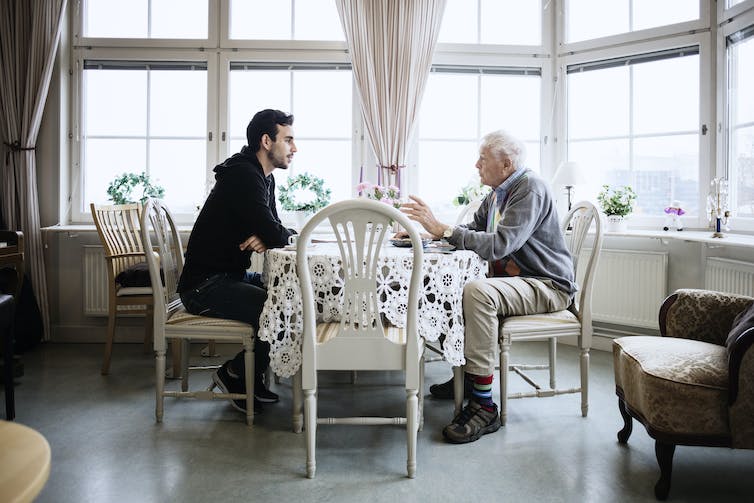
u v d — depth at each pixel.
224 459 1.94
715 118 3.30
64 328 3.78
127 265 3.29
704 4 3.32
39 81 3.59
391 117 3.64
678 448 2.04
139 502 1.65
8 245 2.75
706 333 1.99
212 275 2.29
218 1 3.79
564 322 2.26
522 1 3.86
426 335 1.98
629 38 3.55
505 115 3.88
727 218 2.97
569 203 3.55
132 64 3.81
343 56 3.78
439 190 3.88
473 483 1.77
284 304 1.98
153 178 3.82
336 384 2.85
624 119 3.62
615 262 3.43
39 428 2.21
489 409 2.16
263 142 2.43
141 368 3.13
